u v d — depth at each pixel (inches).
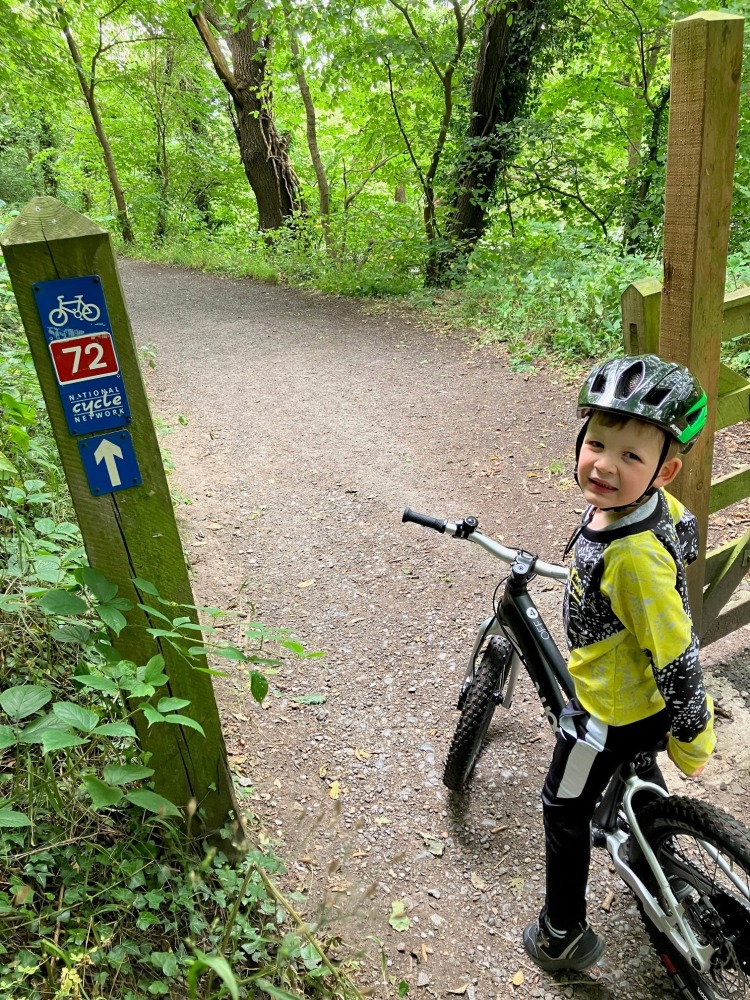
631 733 66.7
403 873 93.8
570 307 273.1
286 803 103.1
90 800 75.0
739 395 106.1
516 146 395.9
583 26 398.3
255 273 487.8
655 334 101.4
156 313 402.9
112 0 563.5
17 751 76.8
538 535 171.6
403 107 426.9
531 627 84.9
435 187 428.1
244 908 79.3
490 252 375.9
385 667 132.0
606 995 79.7
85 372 64.1
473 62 410.9
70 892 68.7
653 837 71.8
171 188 760.3
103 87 681.6
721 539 158.1
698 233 89.7
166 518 71.8
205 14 506.3
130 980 67.3
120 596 72.8
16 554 99.8
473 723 97.3
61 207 60.7
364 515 183.5
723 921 68.1
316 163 508.7
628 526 61.1
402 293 403.9
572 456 203.9
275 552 168.9
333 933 83.2
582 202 429.4
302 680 128.0
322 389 267.3
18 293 59.9
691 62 83.4
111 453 67.5
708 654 129.0
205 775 81.4
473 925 87.6
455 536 88.4
